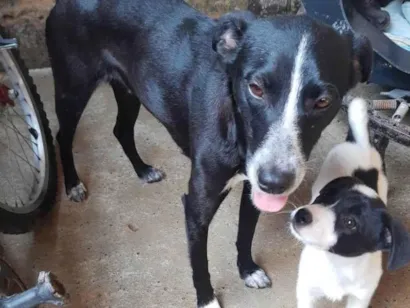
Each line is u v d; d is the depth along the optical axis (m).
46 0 1.03
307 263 0.66
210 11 1.11
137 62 0.70
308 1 0.89
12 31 1.03
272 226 0.83
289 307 0.73
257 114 0.54
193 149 0.63
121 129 0.85
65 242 0.79
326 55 0.53
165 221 0.83
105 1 0.70
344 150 0.73
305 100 0.52
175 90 0.66
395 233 0.57
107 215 0.83
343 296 0.71
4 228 0.73
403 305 0.74
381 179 0.74
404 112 0.85
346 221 0.60
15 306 0.48
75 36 0.74
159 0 0.69
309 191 0.88
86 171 0.90
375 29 0.90
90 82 0.77
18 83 0.79
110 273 0.76
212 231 0.82
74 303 0.72
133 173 0.90
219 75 0.60
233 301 0.74
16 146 0.92
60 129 0.82
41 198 0.80
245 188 0.67
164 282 0.75
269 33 0.54
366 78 0.60
